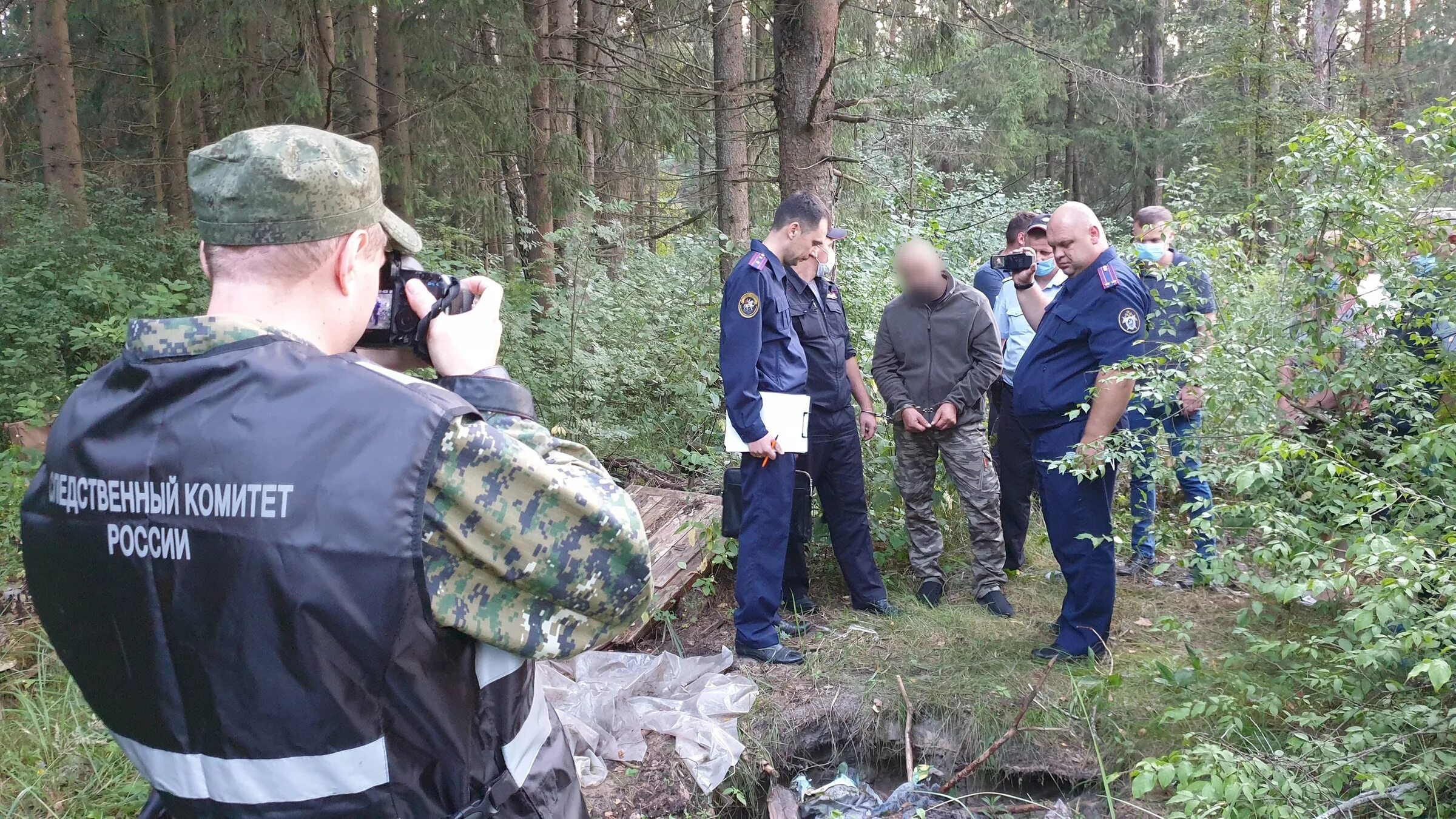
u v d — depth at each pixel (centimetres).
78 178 1030
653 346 644
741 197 775
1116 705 320
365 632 95
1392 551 221
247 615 95
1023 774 309
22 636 345
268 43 1021
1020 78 1670
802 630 383
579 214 961
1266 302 327
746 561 360
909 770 310
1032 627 388
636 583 112
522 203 1110
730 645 381
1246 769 212
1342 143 297
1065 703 324
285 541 94
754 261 349
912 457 418
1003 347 454
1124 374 315
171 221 1042
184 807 103
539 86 949
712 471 544
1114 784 295
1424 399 292
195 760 100
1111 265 334
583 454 117
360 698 97
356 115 960
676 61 952
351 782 99
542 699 124
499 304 125
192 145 1236
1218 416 304
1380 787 212
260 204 103
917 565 422
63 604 106
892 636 381
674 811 284
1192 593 415
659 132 998
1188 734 255
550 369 635
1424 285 297
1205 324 325
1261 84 1230
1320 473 257
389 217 119
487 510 100
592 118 988
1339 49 1677
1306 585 236
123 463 100
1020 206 958
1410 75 1672
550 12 960
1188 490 406
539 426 115
